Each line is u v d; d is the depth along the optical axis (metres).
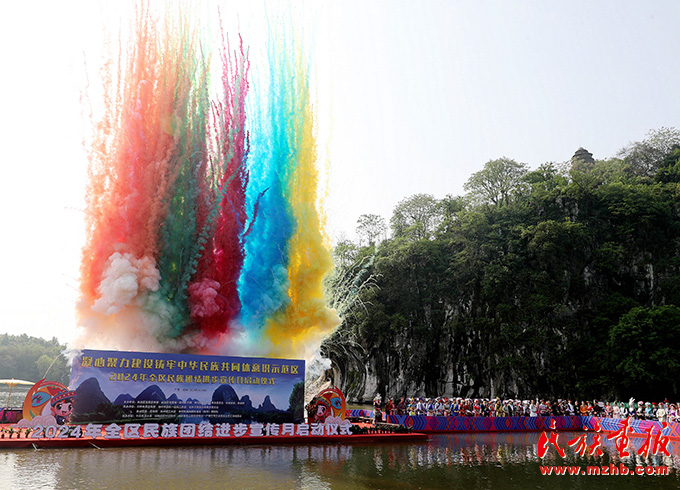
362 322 80.81
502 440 34.78
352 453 26.31
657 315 62.44
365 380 87.56
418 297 86.31
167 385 28.36
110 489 16.44
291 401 30.89
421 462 24.41
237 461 22.44
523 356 73.56
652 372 60.09
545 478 21.50
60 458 21.61
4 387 165.50
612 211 80.81
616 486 20.16
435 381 84.56
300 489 17.55
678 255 79.12
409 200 106.38
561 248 75.88
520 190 95.00
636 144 103.06
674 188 83.19
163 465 20.78
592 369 68.00
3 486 16.41
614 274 79.69
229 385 29.64
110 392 27.25
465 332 82.56
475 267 81.56
